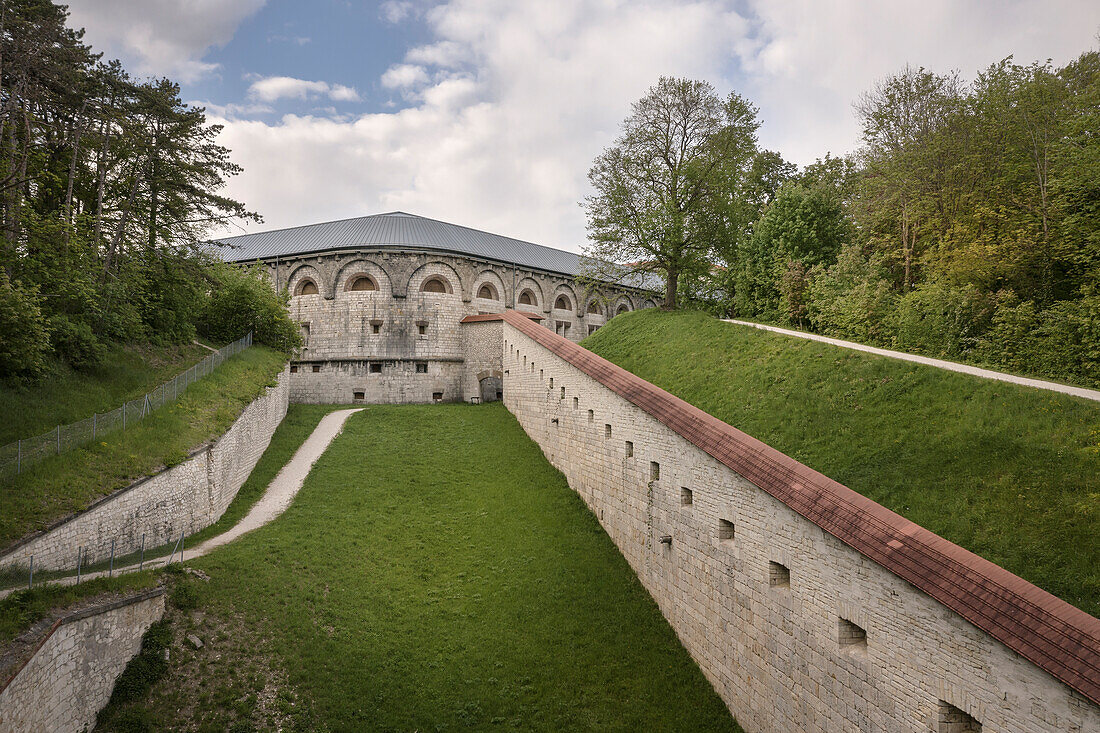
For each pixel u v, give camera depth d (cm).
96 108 3066
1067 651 916
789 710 1469
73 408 2477
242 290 4434
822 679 1368
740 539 1669
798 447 2180
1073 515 1417
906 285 3294
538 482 3039
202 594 1886
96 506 1911
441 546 2489
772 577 1556
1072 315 2131
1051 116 2781
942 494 1656
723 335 3538
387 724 1630
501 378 5291
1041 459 1612
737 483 1692
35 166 2861
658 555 2120
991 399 1941
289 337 4662
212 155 3656
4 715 1191
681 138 4597
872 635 1239
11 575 1552
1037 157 2747
